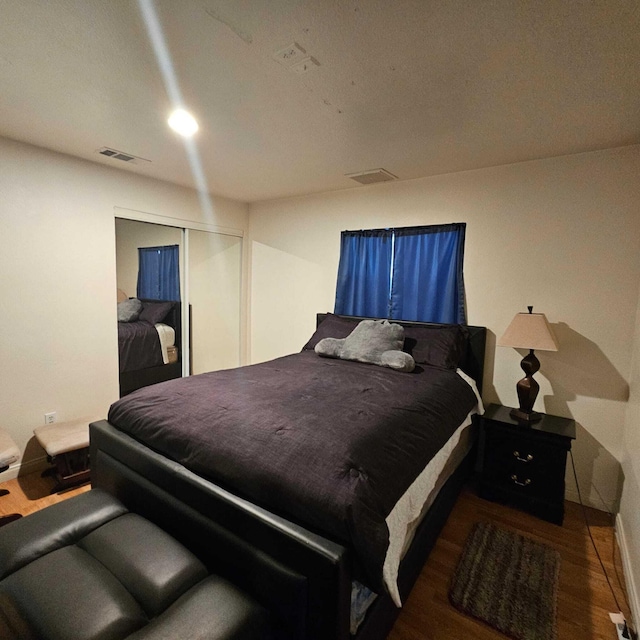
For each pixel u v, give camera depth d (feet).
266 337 14.42
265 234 14.06
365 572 3.62
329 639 3.57
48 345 8.98
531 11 3.91
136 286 11.02
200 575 4.17
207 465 4.75
